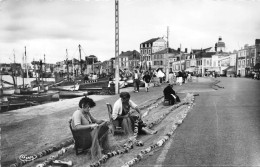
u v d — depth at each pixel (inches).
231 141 301.9
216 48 3944.4
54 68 5088.6
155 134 341.1
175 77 1577.3
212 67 3870.6
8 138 327.6
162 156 255.4
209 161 241.1
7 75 2908.5
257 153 257.8
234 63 3110.2
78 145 261.9
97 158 252.2
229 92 904.3
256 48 2412.6
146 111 511.8
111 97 845.8
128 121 333.7
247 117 441.4
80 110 271.6
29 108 622.8
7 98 1168.2
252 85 1266.0
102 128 272.2
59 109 599.5
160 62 4276.6
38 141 312.0
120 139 317.4
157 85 1337.4
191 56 4350.4
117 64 978.1
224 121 412.8
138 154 251.6
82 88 1802.4
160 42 4434.1
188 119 432.8
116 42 951.6
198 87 1190.3
